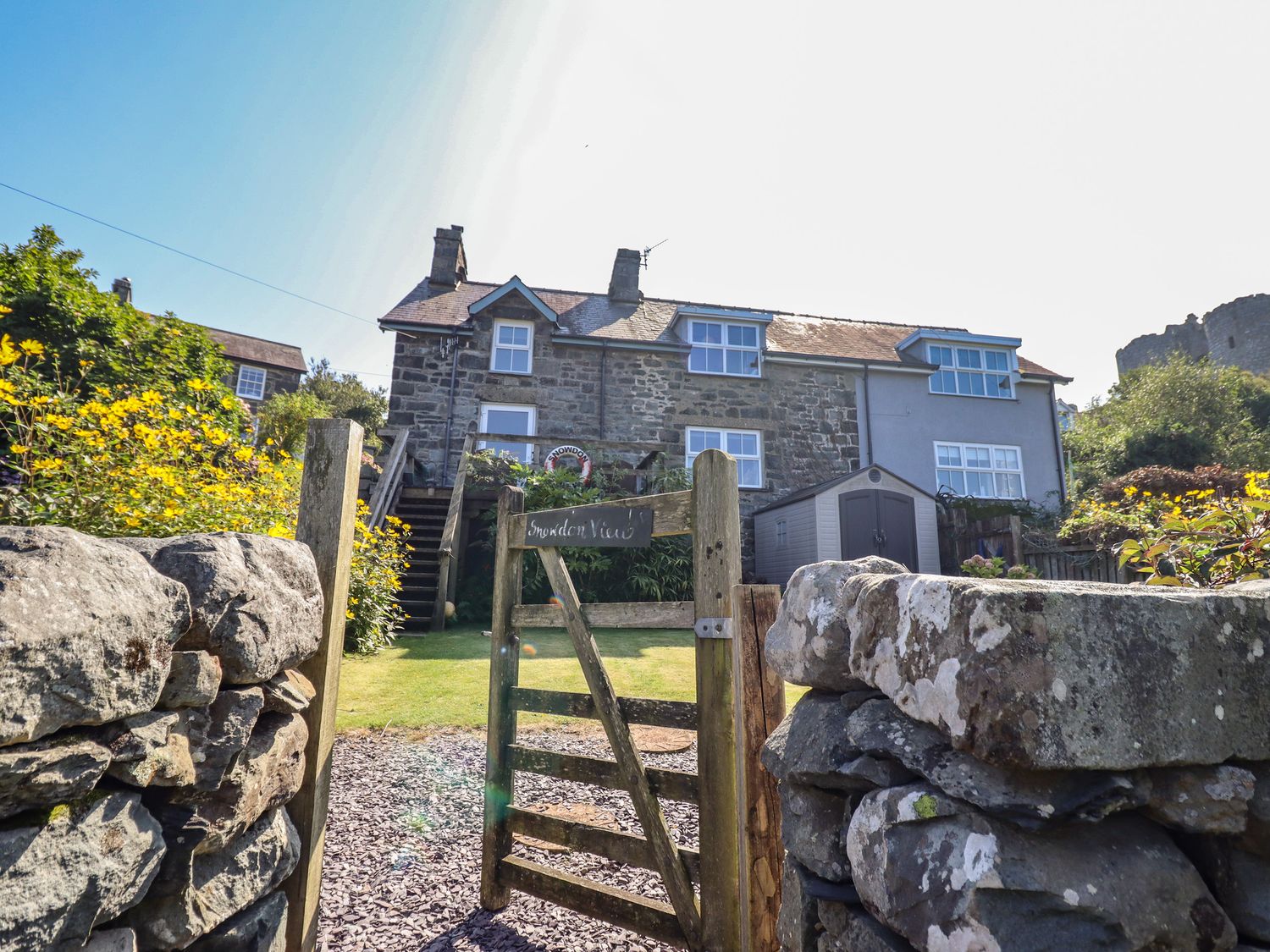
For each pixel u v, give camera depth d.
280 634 1.47
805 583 1.52
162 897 1.20
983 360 15.44
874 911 1.13
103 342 7.90
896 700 1.15
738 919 1.91
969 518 12.18
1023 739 0.90
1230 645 1.02
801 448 14.06
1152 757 0.93
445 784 3.49
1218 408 21.20
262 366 25.56
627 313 15.32
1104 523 7.59
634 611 2.25
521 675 5.58
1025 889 0.91
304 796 1.73
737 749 1.85
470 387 12.86
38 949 0.90
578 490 9.94
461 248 14.84
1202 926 0.93
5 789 0.85
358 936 2.21
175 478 3.84
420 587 8.08
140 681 1.06
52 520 3.23
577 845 2.29
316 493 1.90
